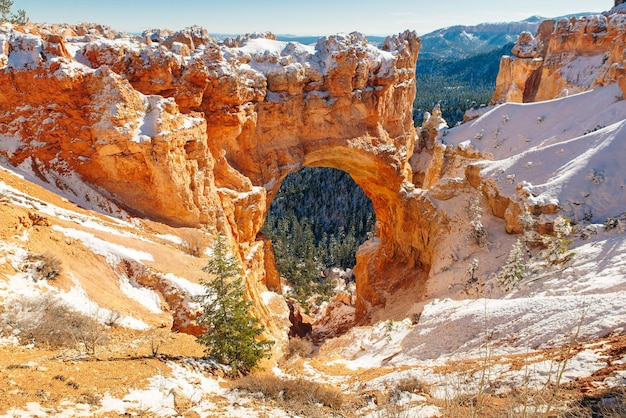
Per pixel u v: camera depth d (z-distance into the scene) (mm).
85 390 12688
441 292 38812
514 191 40094
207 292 20094
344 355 33938
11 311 17984
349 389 21031
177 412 12758
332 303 64688
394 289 52625
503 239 39312
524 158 42875
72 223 27312
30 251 22141
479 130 57500
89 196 32875
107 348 18172
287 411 14312
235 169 47250
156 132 34062
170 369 16141
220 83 43500
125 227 31297
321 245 106812
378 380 20688
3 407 10492
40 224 24547
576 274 27375
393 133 60781
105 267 25422
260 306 39562
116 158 33688
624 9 69250
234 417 13016
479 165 45375
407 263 54125
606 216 34500
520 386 13367
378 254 61094
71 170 33281
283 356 37031
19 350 15547
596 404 9766
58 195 30484
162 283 26297
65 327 18328
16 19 46125
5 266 20250
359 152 55469
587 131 45656
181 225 36031
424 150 69750
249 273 43250
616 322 16844
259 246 49250
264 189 47938
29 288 20141
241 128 46281
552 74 66938
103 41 40094
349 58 52344
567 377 12961
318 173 146500
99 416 11289
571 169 38375
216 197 40219
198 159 38406
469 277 37250
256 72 48000
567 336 17719
